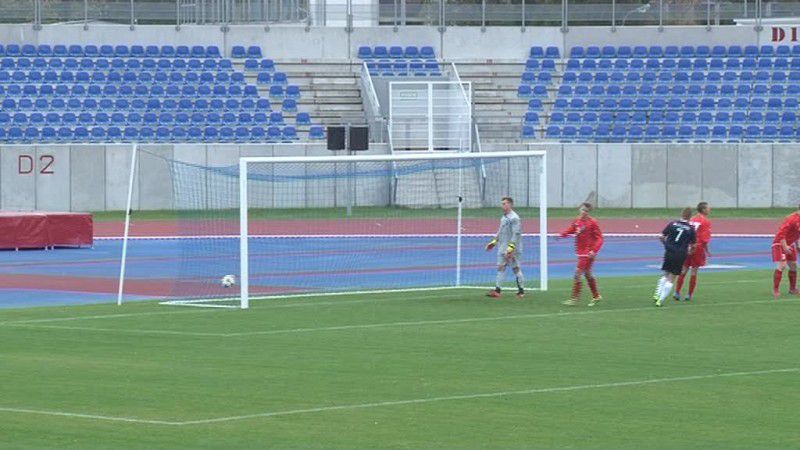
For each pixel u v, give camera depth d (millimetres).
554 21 138000
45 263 85812
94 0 130625
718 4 137500
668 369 44000
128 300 66000
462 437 33219
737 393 39469
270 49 133375
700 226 64375
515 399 38375
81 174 117000
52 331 53844
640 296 66938
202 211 110500
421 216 113438
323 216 112750
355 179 116500
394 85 127750
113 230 106438
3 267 83438
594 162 122938
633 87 130625
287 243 97750
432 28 136250
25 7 129000
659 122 127750
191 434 33406
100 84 124938
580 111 129000
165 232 105688
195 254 90562
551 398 38531
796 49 133250
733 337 52031
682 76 131000
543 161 69250
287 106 126688
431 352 47875
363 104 128250
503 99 129750
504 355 47156
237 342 50562
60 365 44656
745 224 112375
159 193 118625
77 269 82250
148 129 121312
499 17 137625
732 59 132625
